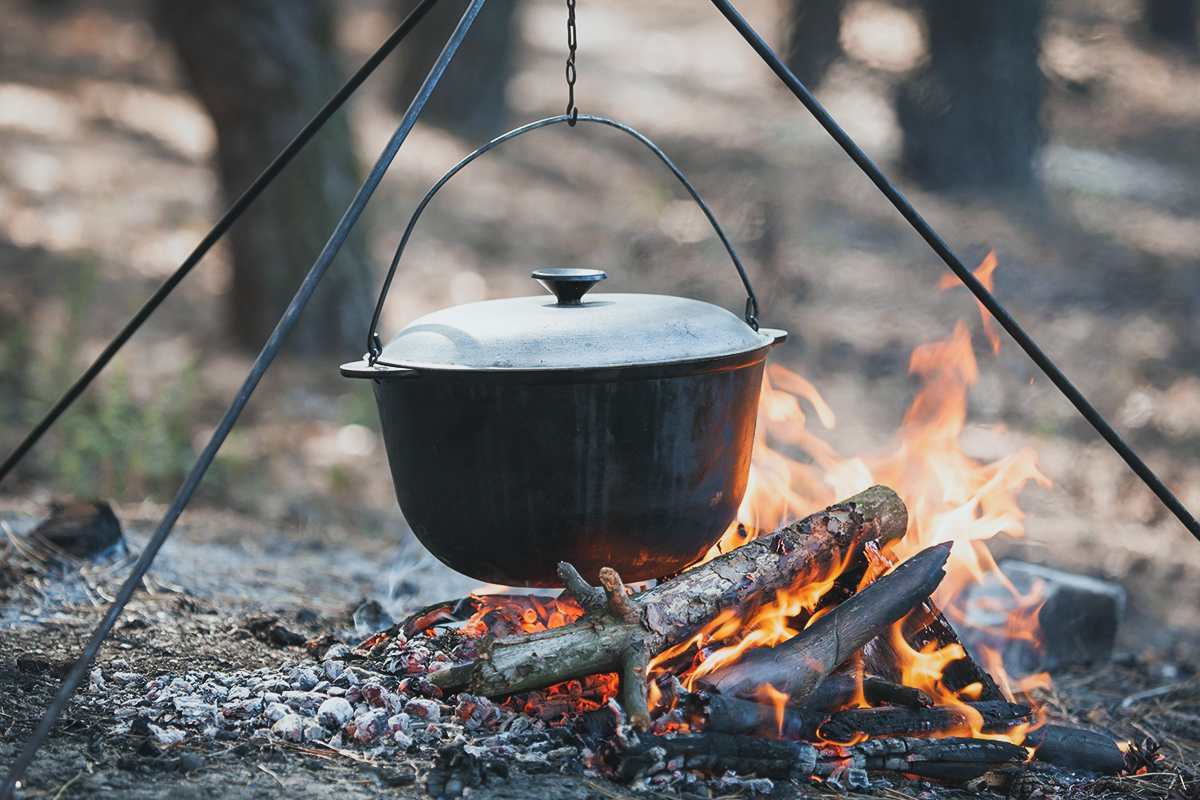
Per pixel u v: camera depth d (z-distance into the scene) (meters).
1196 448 6.65
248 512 5.00
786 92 13.18
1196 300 8.88
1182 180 12.30
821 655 2.38
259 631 3.00
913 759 2.32
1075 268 9.38
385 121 11.69
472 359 2.26
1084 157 12.58
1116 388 7.39
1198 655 4.18
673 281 8.03
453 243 9.24
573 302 2.48
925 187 10.85
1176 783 2.54
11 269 7.68
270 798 2.04
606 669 2.35
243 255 7.01
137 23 13.85
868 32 14.60
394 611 3.68
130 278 7.95
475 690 2.35
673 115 12.43
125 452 5.16
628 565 2.44
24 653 2.74
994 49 10.77
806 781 2.28
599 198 10.47
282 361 7.01
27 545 3.50
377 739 2.28
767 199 8.91
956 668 2.66
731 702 2.25
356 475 5.76
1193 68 16.62
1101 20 17.94
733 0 18.58
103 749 2.20
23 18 13.60
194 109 11.49
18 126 10.23
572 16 2.47
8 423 5.62
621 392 2.27
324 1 6.89
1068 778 2.54
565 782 2.15
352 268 7.14
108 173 9.66
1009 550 5.36
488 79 12.06
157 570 3.62
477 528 2.38
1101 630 3.74
